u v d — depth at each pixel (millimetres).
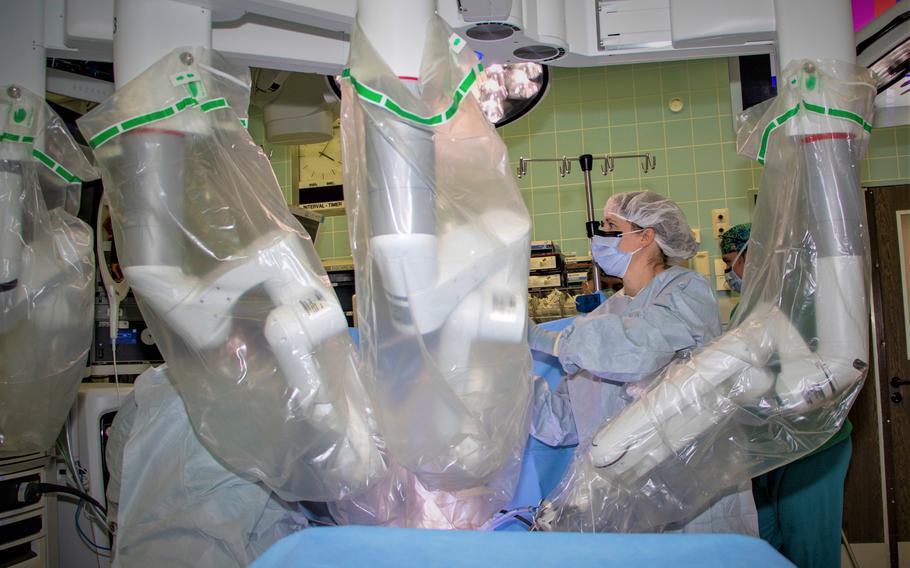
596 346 1385
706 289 1567
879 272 3385
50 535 1395
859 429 3328
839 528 1830
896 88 1271
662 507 1185
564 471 1454
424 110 853
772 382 1097
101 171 936
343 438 917
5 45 1071
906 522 3289
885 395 3324
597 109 3736
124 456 1112
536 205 3730
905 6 1209
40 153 1076
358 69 842
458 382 853
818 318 1077
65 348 1120
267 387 915
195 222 935
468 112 899
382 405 853
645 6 1247
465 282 849
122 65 971
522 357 896
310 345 897
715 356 1129
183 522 1047
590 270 2957
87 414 1423
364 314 861
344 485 936
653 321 1442
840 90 1083
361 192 867
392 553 448
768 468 1157
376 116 832
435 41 887
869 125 1105
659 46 1242
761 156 1188
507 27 1121
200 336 917
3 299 1033
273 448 926
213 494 1069
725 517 1369
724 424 1121
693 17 1183
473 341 857
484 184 895
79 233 1153
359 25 878
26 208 1057
